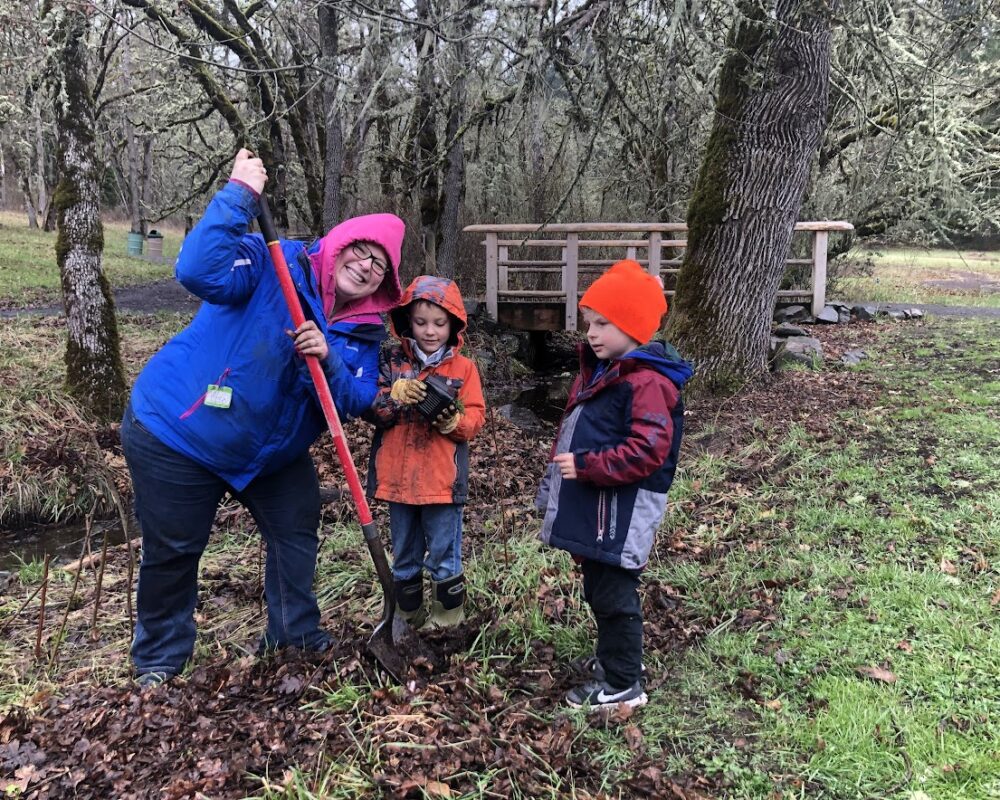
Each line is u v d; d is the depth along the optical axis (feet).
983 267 70.59
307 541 9.83
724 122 21.70
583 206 39.32
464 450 10.37
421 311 9.73
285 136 40.50
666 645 10.04
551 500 8.98
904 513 13.10
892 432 17.52
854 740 7.89
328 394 8.59
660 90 23.66
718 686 9.08
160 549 8.95
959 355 25.66
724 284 22.12
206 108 36.83
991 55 35.35
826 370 24.44
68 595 12.94
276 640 10.00
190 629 9.77
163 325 34.17
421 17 19.86
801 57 20.36
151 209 70.38
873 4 20.70
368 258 8.79
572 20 18.40
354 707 8.57
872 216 41.16
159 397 8.55
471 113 28.50
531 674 9.65
